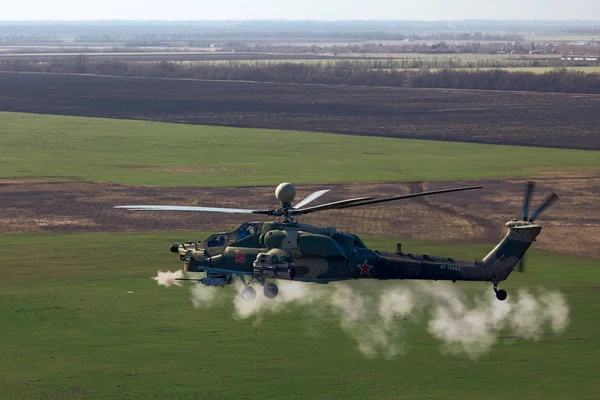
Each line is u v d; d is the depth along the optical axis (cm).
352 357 8350
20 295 10519
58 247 13412
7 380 7694
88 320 9500
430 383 7675
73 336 8938
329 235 7444
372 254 7475
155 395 7356
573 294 10669
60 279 11350
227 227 15212
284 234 7344
